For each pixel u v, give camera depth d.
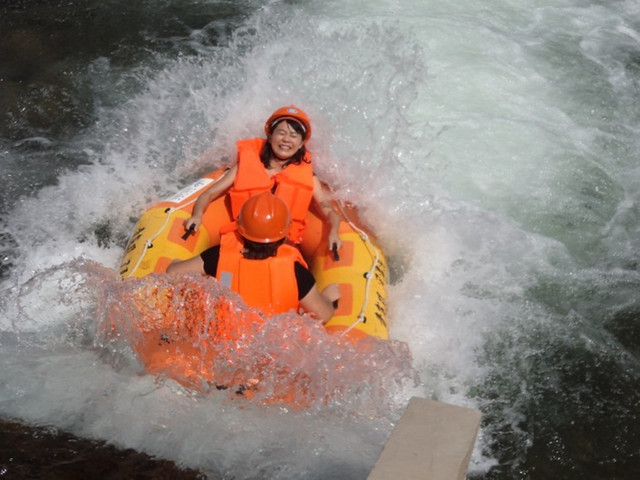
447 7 9.92
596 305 6.09
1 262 6.18
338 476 4.29
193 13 9.82
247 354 4.61
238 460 4.39
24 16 9.63
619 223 6.92
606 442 5.03
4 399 4.72
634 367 5.59
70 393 4.77
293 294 4.68
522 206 6.98
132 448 4.46
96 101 8.23
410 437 3.28
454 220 6.56
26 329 5.30
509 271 6.30
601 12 10.22
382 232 6.32
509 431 5.07
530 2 10.32
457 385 5.36
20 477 4.24
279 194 5.52
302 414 4.70
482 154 7.46
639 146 7.81
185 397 4.71
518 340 5.73
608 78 8.78
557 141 7.77
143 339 4.76
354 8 9.74
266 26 9.38
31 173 7.21
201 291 4.58
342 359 4.71
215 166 7.15
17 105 8.14
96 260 6.23
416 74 7.36
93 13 9.73
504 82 8.52
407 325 5.73
